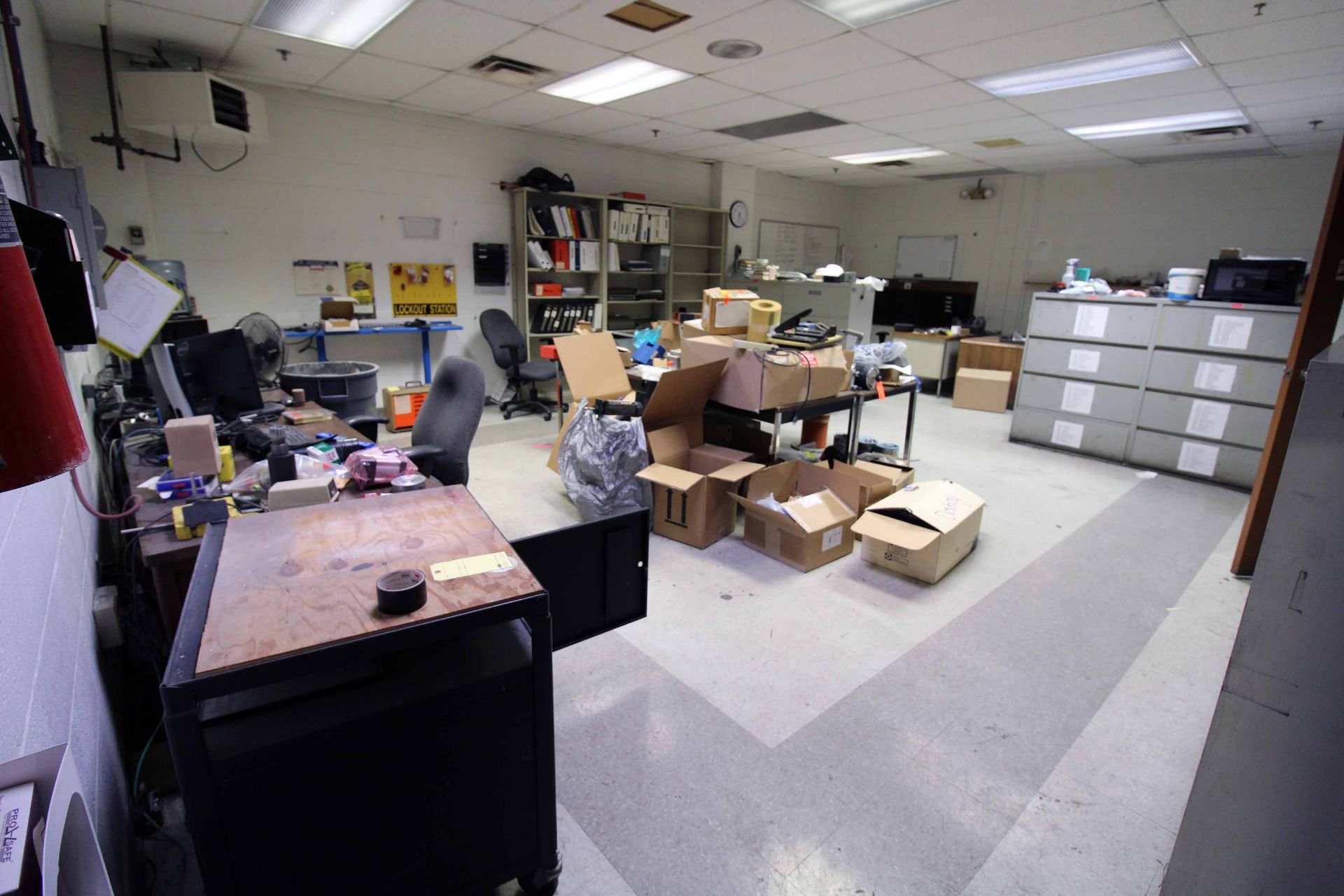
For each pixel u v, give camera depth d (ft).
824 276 21.35
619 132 18.33
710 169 23.29
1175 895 3.89
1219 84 12.27
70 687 3.61
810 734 5.98
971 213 25.30
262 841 3.19
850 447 12.09
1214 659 7.32
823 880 4.59
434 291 17.79
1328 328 8.14
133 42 11.53
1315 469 2.98
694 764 5.60
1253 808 3.43
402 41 11.18
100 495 7.72
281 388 11.19
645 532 5.12
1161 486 13.51
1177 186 20.62
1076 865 4.75
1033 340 15.94
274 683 3.20
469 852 3.84
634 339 14.05
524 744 3.82
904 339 23.17
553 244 19.06
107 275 7.16
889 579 9.04
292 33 11.05
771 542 9.54
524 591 3.48
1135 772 5.64
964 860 4.77
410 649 3.71
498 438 15.72
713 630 7.64
